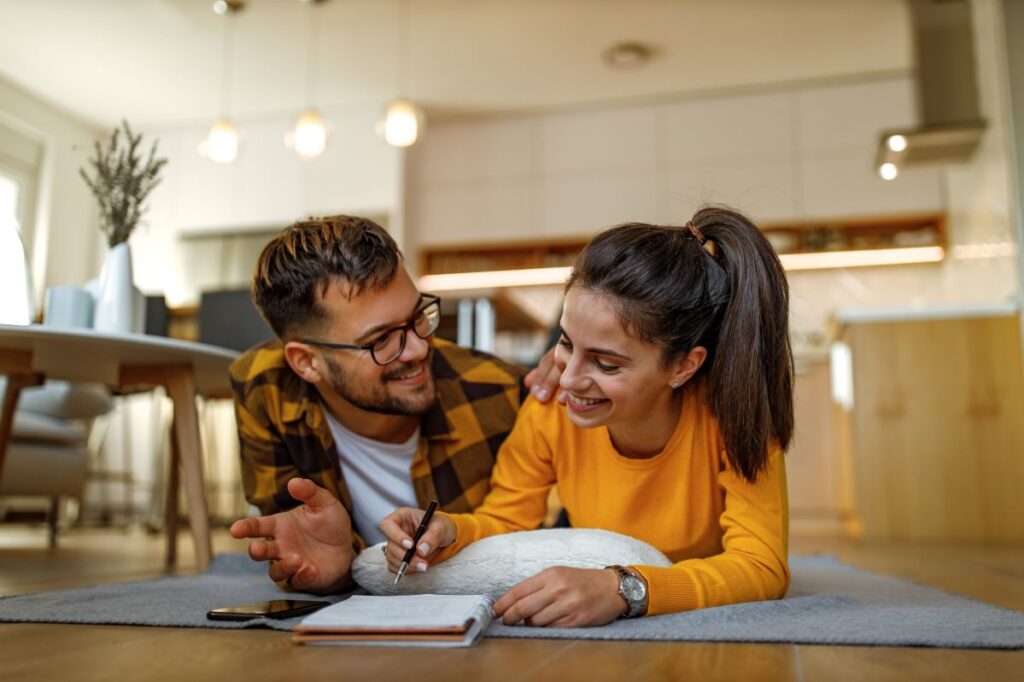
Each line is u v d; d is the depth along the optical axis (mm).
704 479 1251
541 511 1412
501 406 1510
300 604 1154
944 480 3543
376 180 5859
